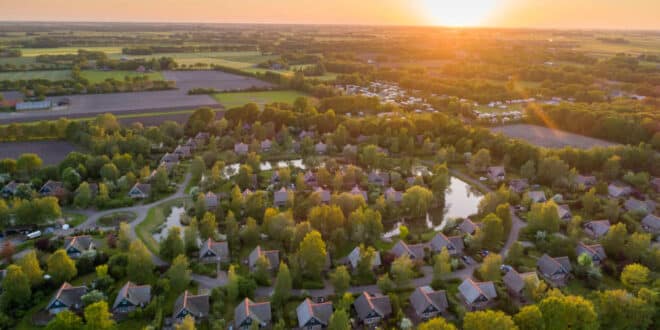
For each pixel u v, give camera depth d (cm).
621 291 10119
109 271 11938
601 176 19100
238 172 19325
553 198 16912
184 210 16300
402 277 11662
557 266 12250
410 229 15375
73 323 9050
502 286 11775
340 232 13588
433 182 17788
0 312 10094
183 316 10225
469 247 13712
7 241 13462
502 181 19038
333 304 11062
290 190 16638
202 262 12731
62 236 13738
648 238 12912
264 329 10256
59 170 17762
